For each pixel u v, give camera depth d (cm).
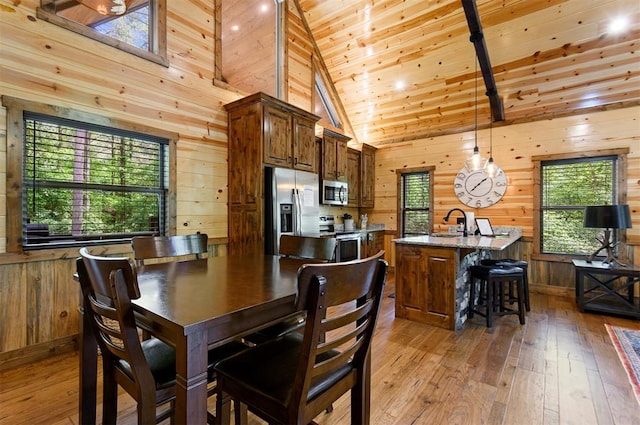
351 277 100
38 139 252
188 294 121
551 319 336
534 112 455
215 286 134
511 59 407
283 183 380
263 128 358
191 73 351
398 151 586
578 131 426
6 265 232
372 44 463
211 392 154
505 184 477
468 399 193
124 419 172
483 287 392
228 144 388
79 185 273
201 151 361
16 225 235
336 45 490
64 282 259
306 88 492
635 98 392
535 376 219
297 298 89
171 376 118
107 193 293
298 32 477
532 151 457
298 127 407
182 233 341
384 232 600
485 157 494
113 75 289
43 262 249
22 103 238
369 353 136
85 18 279
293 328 171
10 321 233
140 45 314
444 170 536
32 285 243
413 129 561
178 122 339
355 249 509
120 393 197
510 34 384
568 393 198
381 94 526
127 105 298
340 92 551
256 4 432
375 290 118
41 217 253
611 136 406
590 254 422
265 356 127
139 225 314
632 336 287
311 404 106
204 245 223
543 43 380
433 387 206
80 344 149
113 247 286
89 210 281
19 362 236
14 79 236
